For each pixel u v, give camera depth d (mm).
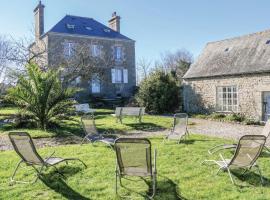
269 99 18391
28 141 6328
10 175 6855
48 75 14664
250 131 14227
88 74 26250
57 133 13195
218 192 5844
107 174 6883
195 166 7477
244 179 6578
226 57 22234
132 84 38125
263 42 20500
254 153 6445
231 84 20453
